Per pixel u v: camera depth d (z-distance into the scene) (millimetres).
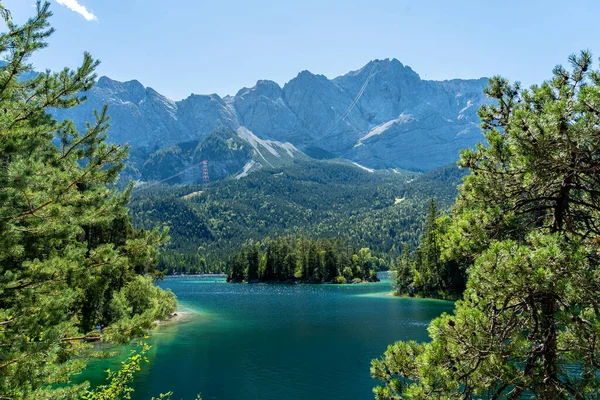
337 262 156750
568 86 8242
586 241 8086
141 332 10352
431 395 7758
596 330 6977
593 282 6754
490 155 9398
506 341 8211
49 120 9992
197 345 43906
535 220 8867
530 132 7680
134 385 30453
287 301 90500
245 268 169250
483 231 8953
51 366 8875
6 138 8688
